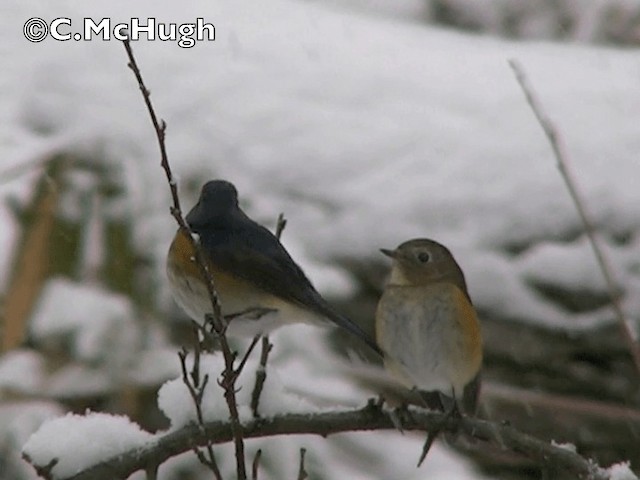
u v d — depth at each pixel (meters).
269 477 8.35
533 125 11.32
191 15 12.93
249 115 11.17
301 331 9.05
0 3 12.74
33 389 8.42
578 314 10.34
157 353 8.71
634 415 9.50
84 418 5.57
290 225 10.58
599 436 10.35
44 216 9.00
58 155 9.49
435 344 6.79
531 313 10.35
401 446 8.96
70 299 8.83
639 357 6.06
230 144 10.93
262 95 11.41
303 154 10.94
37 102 11.12
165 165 5.07
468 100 11.72
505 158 10.92
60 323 8.72
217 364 5.79
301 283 5.99
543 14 16.62
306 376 8.83
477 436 5.60
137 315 8.88
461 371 6.82
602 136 11.23
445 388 6.90
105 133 10.58
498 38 15.93
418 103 11.64
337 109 11.39
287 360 8.92
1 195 10.02
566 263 10.38
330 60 12.19
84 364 8.61
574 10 16.58
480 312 10.39
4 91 11.41
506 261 10.45
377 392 9.03
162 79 11.54
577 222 10.58
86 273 9.04
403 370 6.89
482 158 10.92
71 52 11.86
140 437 5.50
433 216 10.62
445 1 16.78
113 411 8.54
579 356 10.36
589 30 16.41
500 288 10.38
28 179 10.24
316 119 11.22
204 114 11.13
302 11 13.96
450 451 9.45
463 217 10.62
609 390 10.35
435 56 12.88
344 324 5.87
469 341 6.80
